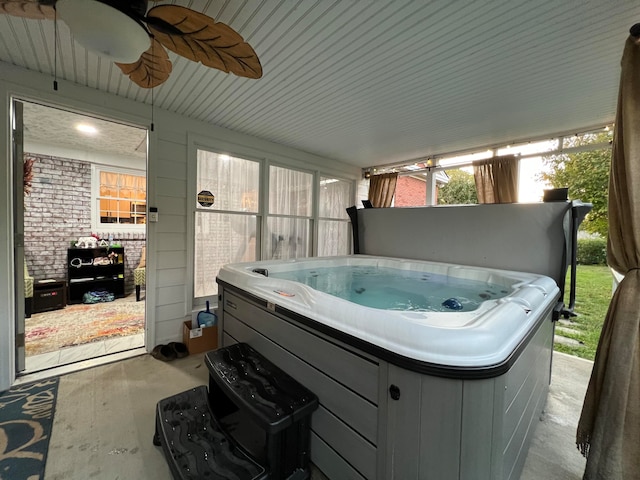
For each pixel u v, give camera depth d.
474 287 2.40
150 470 1.35
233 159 3.27
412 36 1.60
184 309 2.87
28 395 1.93
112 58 1.16
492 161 3.49
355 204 4.84
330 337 1.21
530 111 2.56
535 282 1.84
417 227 3.06
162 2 1.37
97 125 3.31
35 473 1.32
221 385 1.36
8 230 2.01
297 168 3.91
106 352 2.59
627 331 1.28
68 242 4.24
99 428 1.63
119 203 4.70
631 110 1.24
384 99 2.38
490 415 0.90
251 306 1.78
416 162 4.40
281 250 3.80
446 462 0.91
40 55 1.86
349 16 1.45
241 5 1.40
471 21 1.47
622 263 1.39
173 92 2.34
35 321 3.33
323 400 1.26
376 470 1.05
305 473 1.27
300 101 2.45
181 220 2.83
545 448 1.56
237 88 2.25
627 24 1.47
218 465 1.13
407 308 1.91
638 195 1.25
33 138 3.81
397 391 0.97
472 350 0.90
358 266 3.28
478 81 2.08
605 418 1.29
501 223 2.44
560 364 2.56
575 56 1.75
